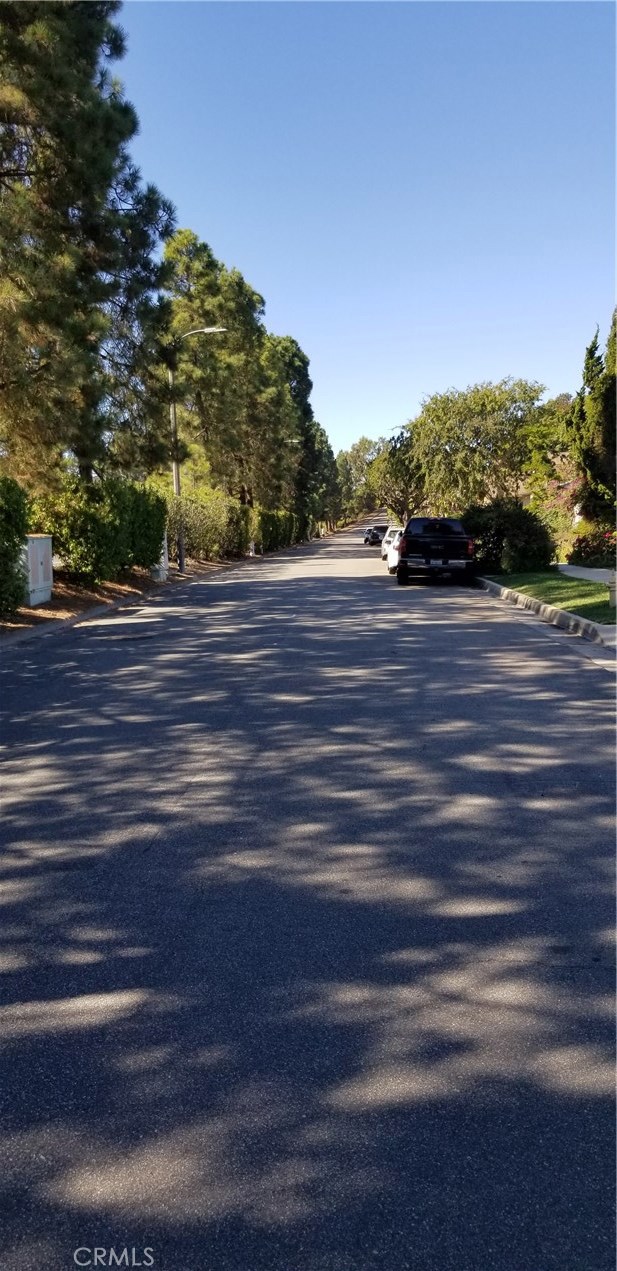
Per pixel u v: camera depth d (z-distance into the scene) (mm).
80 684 11203
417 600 21875
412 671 11453
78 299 19984
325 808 6160
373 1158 2807
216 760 7434
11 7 17719
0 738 8398
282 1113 3025
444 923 4402
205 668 12086
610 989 3779
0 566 16828
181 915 4551
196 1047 3416
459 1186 2688
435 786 6598
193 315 44312
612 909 4547
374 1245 2488
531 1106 3035
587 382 28188
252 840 5582
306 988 3818
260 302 55625
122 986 3877
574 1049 3357
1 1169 2805
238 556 49531
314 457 80625
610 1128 2924
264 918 4492
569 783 6633
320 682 10805
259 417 56094
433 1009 3639
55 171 19562
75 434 20125
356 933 4312
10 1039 3502
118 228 22062
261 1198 2656
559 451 39844
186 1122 2994
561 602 18156
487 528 29016
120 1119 3020
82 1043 3461
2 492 16844
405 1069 3250
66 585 23172
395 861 5199
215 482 50125
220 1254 2471
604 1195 2645
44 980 3947
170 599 24250
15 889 4930
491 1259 2443
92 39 20875
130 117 22781
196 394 45125
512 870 5047
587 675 11000
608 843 5438
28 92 17453
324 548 70438
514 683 10523
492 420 49906
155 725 8766
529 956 4070
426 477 52844
